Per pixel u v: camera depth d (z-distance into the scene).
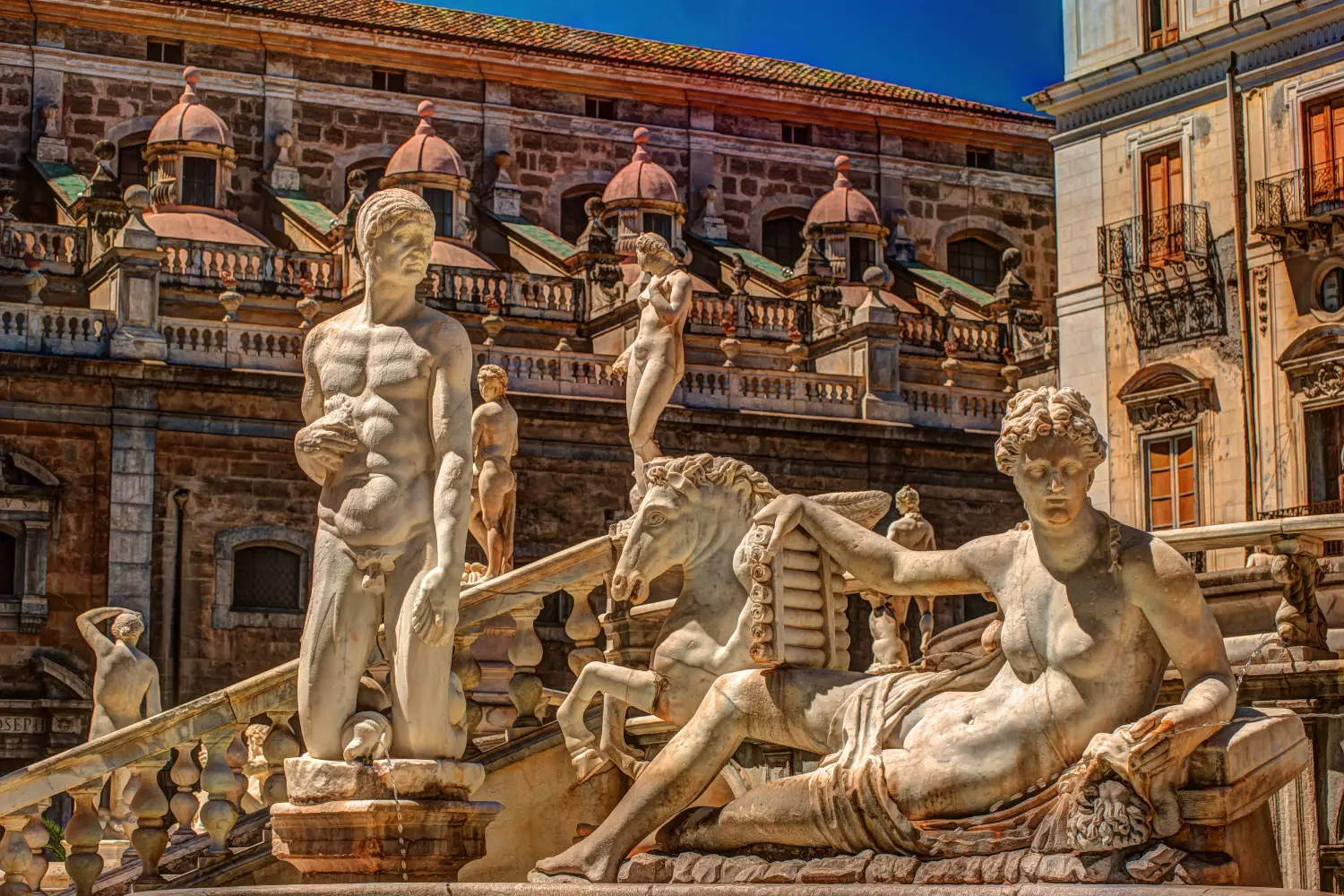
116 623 17.16
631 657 12.35
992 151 70.50
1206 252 44.97
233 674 44.91
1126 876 6.59
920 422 54.16
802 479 51.84
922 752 7.38
